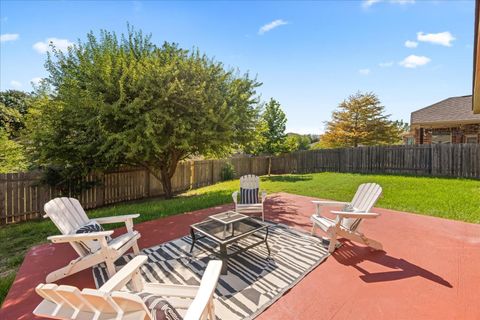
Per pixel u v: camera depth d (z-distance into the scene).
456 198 6.95
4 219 6.71
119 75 7.05
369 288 2.79
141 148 6.84
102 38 7.64
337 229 3.67
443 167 11.16
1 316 2.38
